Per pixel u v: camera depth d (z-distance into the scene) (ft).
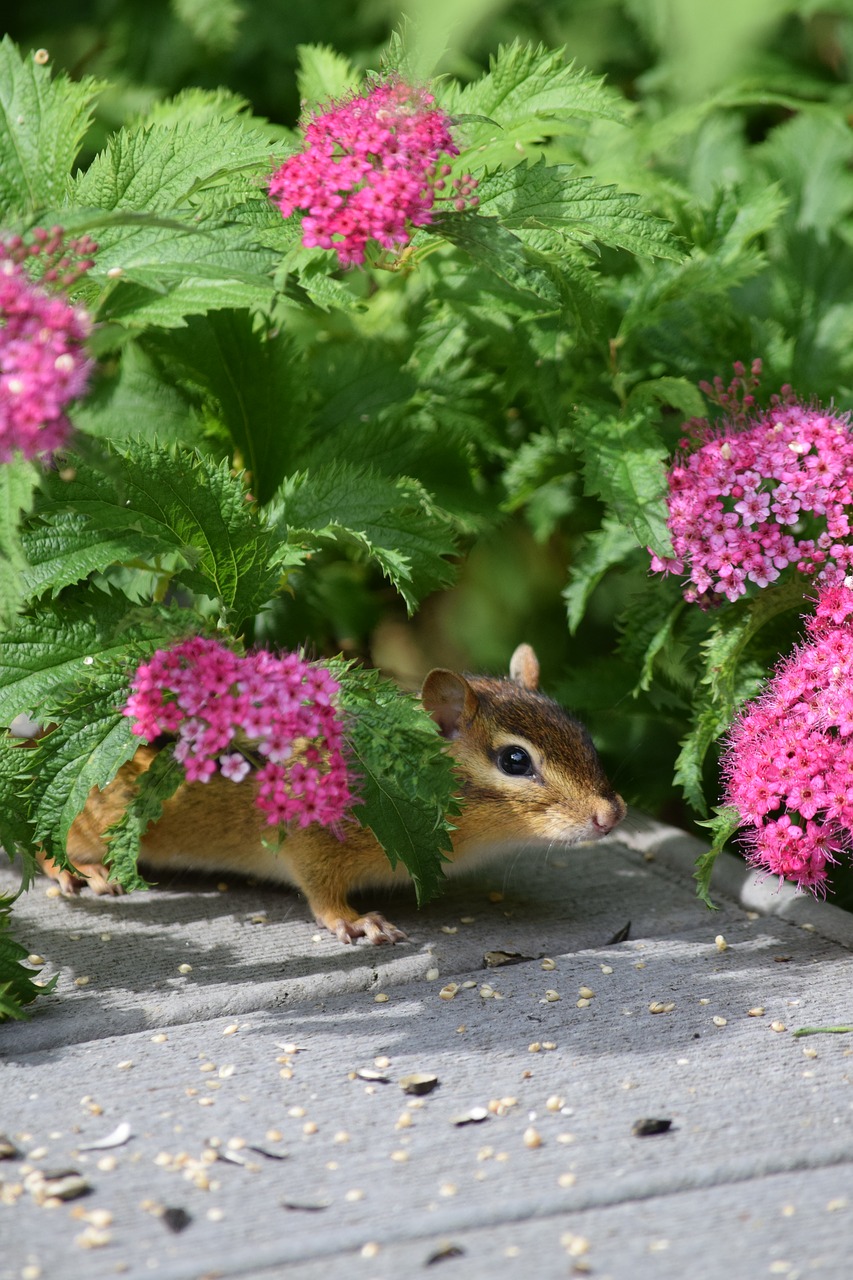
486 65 29.30
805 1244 13.19
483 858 21.62
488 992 18.44
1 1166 14.37
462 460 24.77
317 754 17.06
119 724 17.61
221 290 17.26
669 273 24.48
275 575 19.21
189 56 31.04
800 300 27.61
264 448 23.93
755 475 20.31
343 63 24.68
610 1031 17.39
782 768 18.58
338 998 18.43
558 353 24.88
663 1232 13.41
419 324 25.63
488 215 20.29
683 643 22.81
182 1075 16.28
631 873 22.43
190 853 20.95
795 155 30.25
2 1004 16.80
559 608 28.91
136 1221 13.47
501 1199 13.82
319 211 17.80
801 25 31.89
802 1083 16.14
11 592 15.94
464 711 20.83
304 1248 13.05
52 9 32.19
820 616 19.57
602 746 26.30
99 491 18.26
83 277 17.03
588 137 27.96
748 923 20.61
